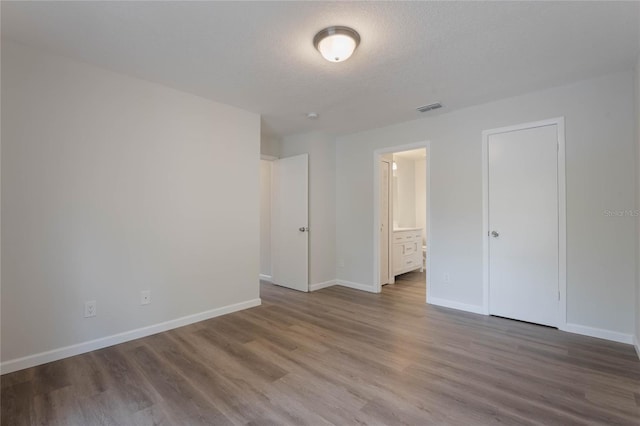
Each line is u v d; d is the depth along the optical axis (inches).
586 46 84.0
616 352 93.1
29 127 85.0
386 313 131.3
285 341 102.2
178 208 115.2
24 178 84.3
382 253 181.8
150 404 68.4
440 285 142.4
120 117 101.3
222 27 76.3
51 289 88.5
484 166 128.2
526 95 118.0
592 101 105.0
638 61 88.0
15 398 70.5
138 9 69.3
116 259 100.6
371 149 168.7
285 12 70.6
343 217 182.5
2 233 81.4
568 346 97.6
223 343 100.7
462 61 92.5
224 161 128.9
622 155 99.9
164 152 111.5
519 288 121.1
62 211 90.4
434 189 143.6
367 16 71.7
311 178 171.9
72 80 92.0
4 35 79.4
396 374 80.9
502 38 80.4
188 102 117.6
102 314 97.6
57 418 63.9
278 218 187.6
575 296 108.5
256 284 141.3
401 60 91.9
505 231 124.0
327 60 91.3
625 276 99.7
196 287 120.5
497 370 82.8
